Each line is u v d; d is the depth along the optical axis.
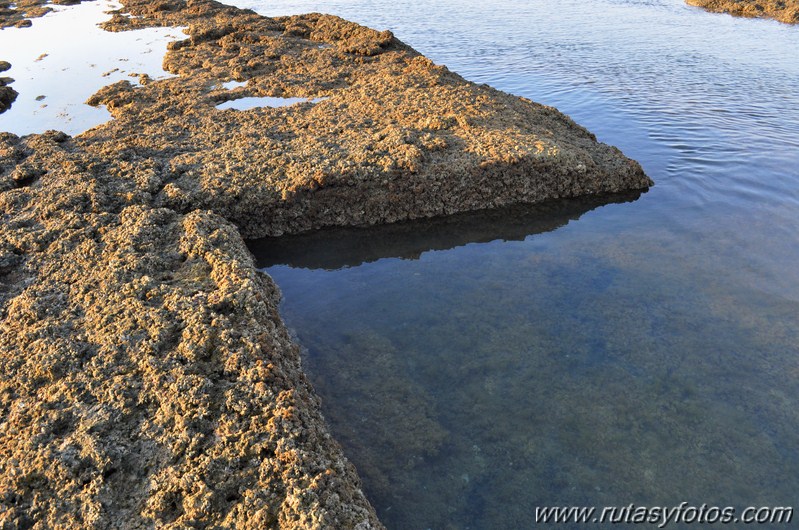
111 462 6.75
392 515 7.14
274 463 6.71
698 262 11.88
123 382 7.73
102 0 39.81
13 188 13.41
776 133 17.28
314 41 26.88
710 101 19.98
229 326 8.73
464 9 36.41
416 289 11.62
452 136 15.42
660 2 37.28
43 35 30.55
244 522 6.17
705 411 8.53
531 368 9.42
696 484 7.50
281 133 16.14
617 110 19.55
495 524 7.05
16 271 10.44
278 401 7.52
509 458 7.89
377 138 15.10
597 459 7.86
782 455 7.85
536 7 36.28
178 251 10.77
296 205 13.42
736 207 13.80
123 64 24.86
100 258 10.47
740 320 10.24
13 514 6.35
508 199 14.42
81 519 6.29
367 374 9.40
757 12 32.94
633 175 14.95
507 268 12.17
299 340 10.21
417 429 8.36
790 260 11.73
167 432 7.09
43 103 20.55
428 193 13.92
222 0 42.19
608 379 9.16
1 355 8.34
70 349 8.28
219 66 23.34
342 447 8.06
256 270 11.49
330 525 6.11
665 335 10.00
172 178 13.77
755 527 6.98
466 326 10.44
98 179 13.38
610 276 11.64
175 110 18.42
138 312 8.95
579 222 13.77
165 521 6.27
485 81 23.03
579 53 26.44
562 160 14.55
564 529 7.00
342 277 12.16
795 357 9.40
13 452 6.92
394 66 21.81
